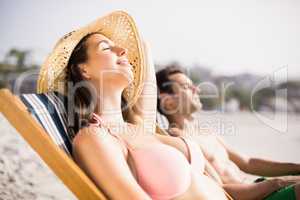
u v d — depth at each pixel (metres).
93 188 1.24
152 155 1.45
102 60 1.61
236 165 2.21
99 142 1.36
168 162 1.44
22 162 3.47
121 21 1.81
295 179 1.69
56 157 1.27
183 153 1.58
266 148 5.20
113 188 1.29
